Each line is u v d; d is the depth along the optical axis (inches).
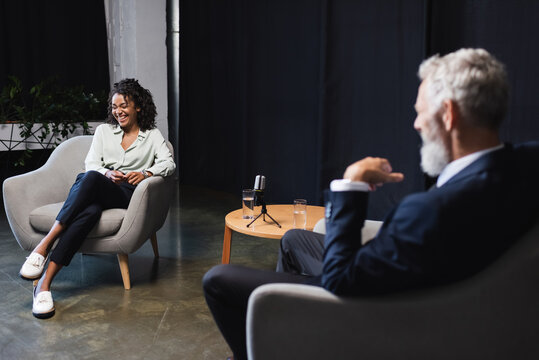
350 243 44.8
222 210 172.2
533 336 42.1
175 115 223.9
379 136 146.8
